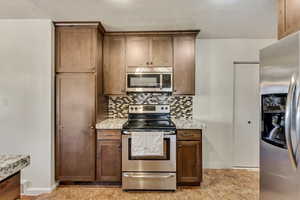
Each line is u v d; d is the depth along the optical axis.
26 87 3.23
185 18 3.15
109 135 3.38
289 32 1.99
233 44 4.23
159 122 3.77
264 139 2.06
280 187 1.81
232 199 2.98
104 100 3.91
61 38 3.39
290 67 1.67
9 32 3.23
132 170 3.27
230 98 4.25
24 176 3.22
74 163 3.37
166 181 3.25
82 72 3.38
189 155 3.34
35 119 3.23
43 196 3.09
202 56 4.25
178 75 3.80
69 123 3.37
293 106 1.60
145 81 3.79
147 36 3.81
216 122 4.24
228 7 2.76
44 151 3.23
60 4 2.70
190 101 4.20
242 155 4.28
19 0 2.59
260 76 2.17
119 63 3.83
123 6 2.76
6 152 3.23
